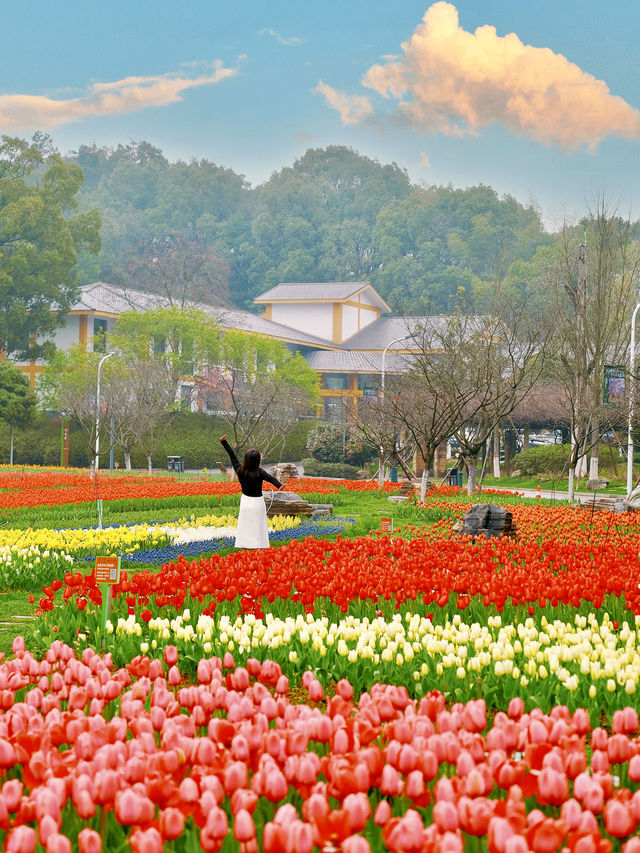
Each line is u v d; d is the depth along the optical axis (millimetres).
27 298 82188
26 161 90250
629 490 39938
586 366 43781
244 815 4668
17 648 8656
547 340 45094
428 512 31766
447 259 134125
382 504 37625
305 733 5934
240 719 6602
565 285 46531
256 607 11531
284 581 12641
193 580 12797
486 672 9117
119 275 116438
